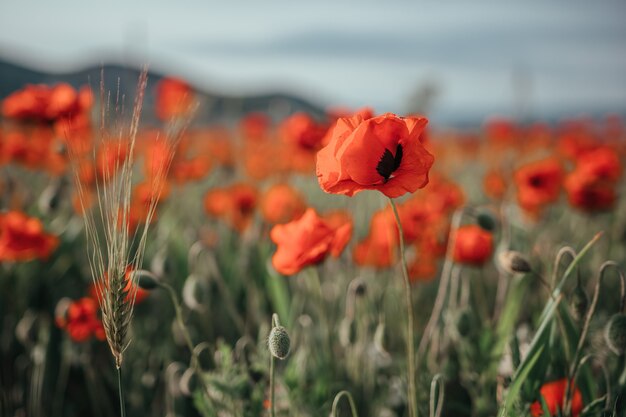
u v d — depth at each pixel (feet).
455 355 2.76
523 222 4.32
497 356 2.46
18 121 3.67
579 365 2.11
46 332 2.92
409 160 1.96
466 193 6.07
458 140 10.41
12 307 3.38
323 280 3.73
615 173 4.03
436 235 3.26
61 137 3.53
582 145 6.05
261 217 3.97
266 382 2.64
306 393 2.55
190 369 2.43
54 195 3.69
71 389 3.04
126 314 1.91
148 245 3.83
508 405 2.07
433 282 3.78
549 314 2.08
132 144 1.88
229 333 3.27
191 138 5.88
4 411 2.87
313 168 5.39
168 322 3.25
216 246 4.17
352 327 2.71
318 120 4.78
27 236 3.01
